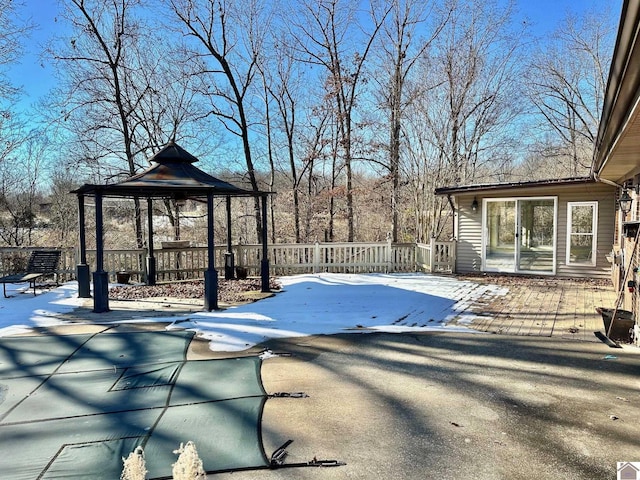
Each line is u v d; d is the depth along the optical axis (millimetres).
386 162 17250
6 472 2541
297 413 3314
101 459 2674
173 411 3352
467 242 11812
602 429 3023
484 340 5309
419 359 4609
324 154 18438
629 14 1778
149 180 7617
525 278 10609
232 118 16484
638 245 5707
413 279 10617
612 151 4766
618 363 4398
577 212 10383
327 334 5641
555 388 3777
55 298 8414
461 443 2850
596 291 8742
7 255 11117
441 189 11594
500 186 10602
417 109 16938
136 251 10523
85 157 14945
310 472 2523
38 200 18219
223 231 19344
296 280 10594
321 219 20062
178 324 6133
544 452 2729
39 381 4031
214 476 2482
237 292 8992
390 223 18391
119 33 14328
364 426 3100
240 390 3768
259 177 19672
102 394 3713
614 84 2672
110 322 6277
